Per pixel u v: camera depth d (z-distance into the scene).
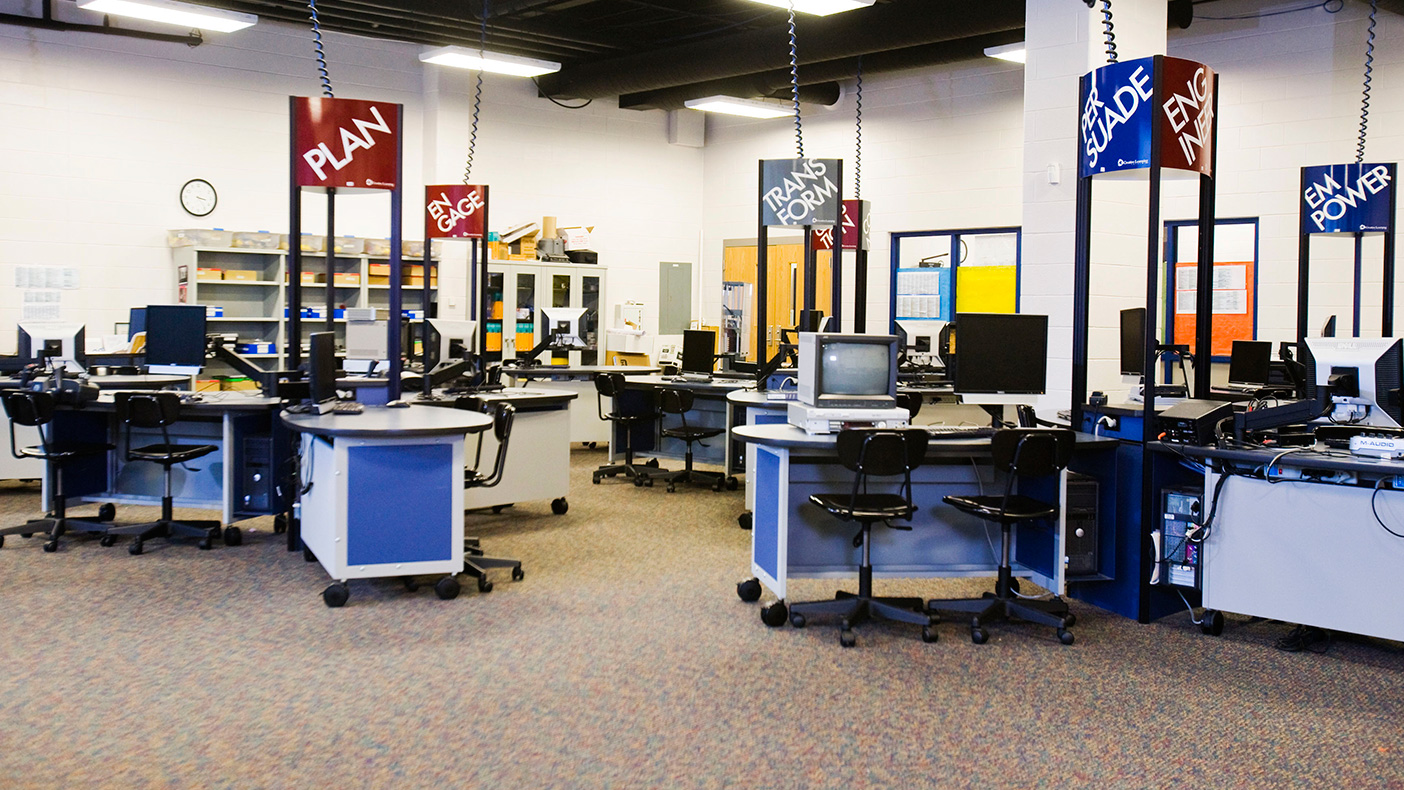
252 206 8.88
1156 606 4.26
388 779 2.68
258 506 5.34
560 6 7.55
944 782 2.73
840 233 5.88
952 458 4.51
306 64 9.09
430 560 4.33
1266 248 7.82
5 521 5.75
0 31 7.74
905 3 7.23
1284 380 6.81
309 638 3.81
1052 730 3.08
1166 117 4.13
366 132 5.01
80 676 3.39
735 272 11.12
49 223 7.98
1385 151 7.33
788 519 4.50
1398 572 3.62
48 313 7.99
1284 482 3.82
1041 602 4.11
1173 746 2.98
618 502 6.71
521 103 10.26
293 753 2.83
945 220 9.57
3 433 6.38
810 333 4.24
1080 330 4.67
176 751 2.83
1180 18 7.38
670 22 9.03
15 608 4.13
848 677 3.51
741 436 4.16
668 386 7.26
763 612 4.08
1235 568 3.95
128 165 8.29
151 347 5.79
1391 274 6.62
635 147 10.95
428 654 3.66
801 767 2.80
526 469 6.02
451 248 9.60
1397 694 3.43
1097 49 5.41
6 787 2.60
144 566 4.82
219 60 8.66
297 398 5.20
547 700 3.25
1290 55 7.64
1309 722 3.18
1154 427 4.17
